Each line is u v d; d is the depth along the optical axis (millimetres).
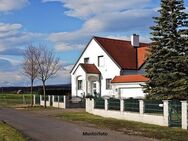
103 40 50531
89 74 48906
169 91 28828
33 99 52188
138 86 42156
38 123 25328
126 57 48906
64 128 22062
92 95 48625
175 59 29984
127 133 19516
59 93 55125
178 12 31172
